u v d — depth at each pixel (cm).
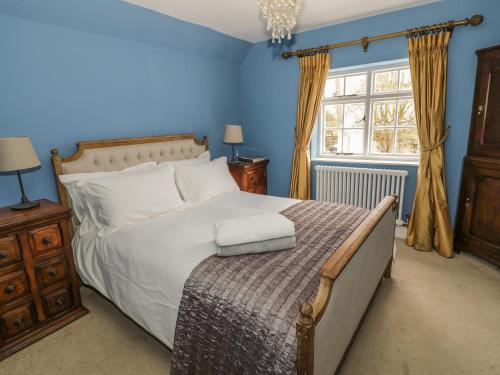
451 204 289
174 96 319
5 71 202
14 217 172
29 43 211
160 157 296
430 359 162
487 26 246
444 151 283
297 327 96
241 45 364
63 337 185
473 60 256
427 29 264
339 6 270
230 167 359
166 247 168
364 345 173
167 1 242
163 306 151
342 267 115
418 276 245
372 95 335
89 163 240
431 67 269
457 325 188
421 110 278
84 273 203
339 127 365
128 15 248
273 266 141
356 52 312
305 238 173
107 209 201
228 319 121
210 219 212
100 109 257
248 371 113
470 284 232
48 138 228
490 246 252
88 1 220
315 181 375
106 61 257
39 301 183
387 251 220
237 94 402
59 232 189
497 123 240
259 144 407
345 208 231
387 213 204
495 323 188
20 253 172
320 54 328
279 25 177
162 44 297
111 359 167
